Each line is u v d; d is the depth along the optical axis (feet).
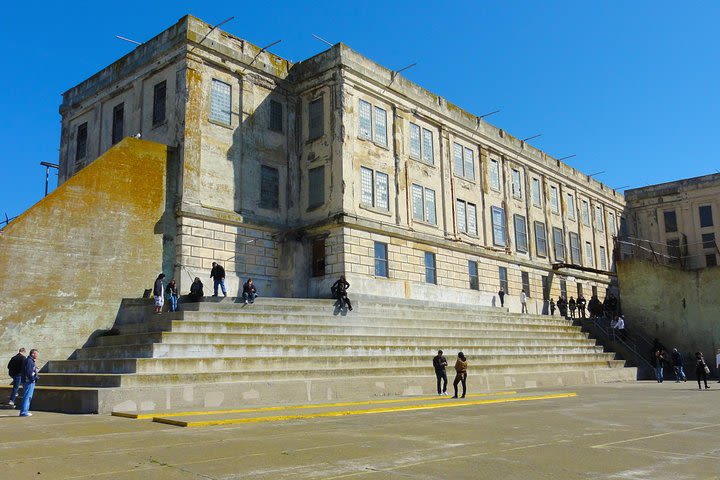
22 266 75.82
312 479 26.09
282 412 50.55
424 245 121.39
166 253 92.32
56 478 26.30
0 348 72.43
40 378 63.10
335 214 105.60
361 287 105.81
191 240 94.68
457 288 127.75
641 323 121.70
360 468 28.35
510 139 153.89
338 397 64.54
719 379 97.25
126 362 57.98
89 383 57.11
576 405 60.44
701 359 86.48
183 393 54.34
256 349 66.95
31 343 75.15
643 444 35.29
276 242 108.58
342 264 104.12
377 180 114.32
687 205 194.59
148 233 90.27
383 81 118.11
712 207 189.98
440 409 56.70
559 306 147.64
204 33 102.47
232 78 106.63
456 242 128.77
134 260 87.71
